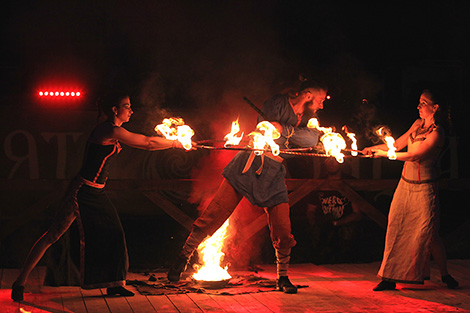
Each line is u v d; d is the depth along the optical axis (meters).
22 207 8.13
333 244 7.41
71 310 4.42
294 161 7.93
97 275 4.60
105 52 11.70
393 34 12.48
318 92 5.02
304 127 5.12
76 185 4.61
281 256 5.11
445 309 4.53
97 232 4.59
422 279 5.08
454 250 7.22
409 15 12.52
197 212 8.34
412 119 9.39
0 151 8.11
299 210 8.64
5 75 11.02
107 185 5.94
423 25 12.59
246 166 5.02
